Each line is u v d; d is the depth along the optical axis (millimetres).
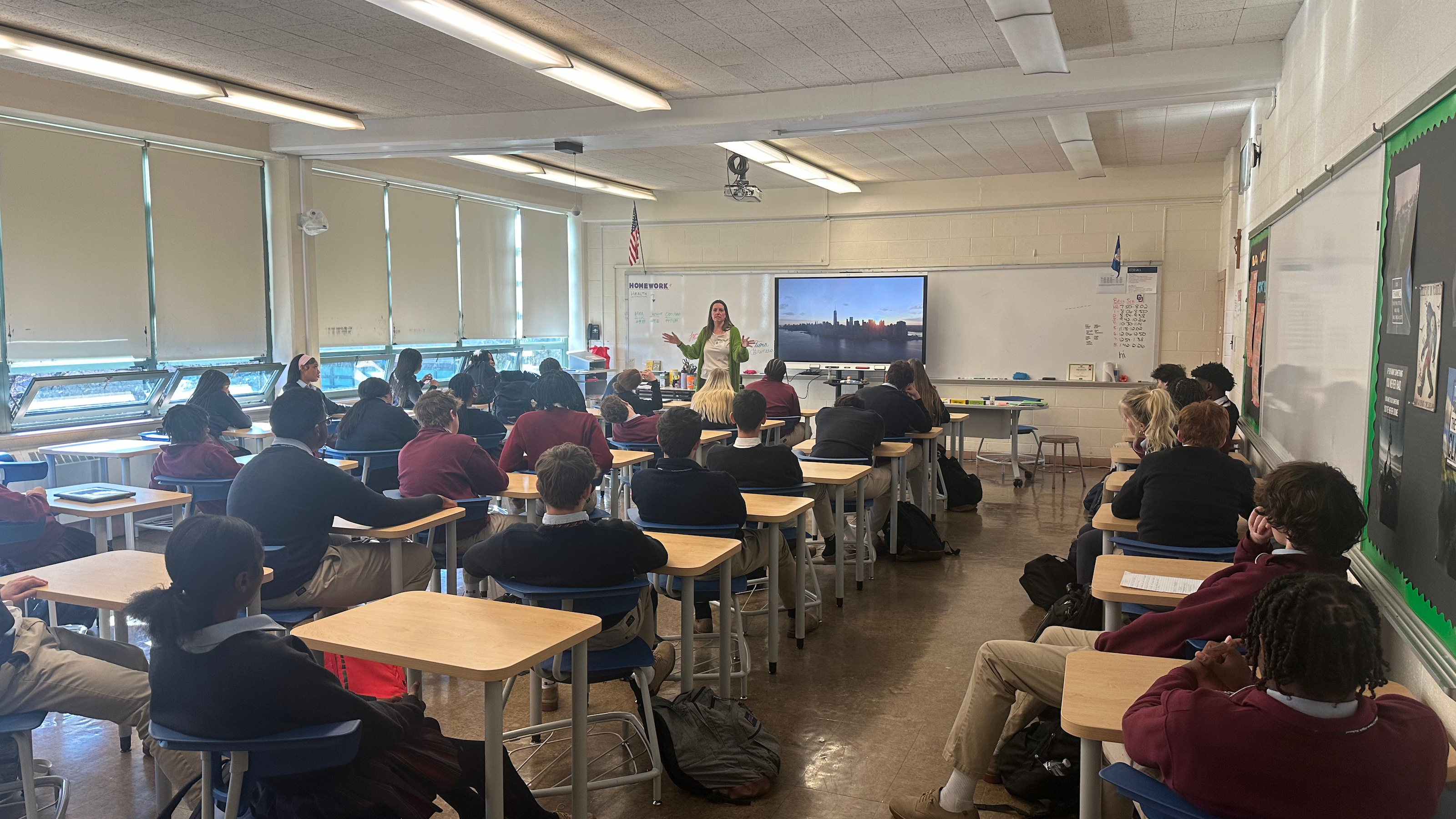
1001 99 5352
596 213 11438
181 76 5336
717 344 8070
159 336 6719
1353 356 2760
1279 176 4582
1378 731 1362
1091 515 4684
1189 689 1622
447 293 9648
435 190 9383
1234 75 4809
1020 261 9641
